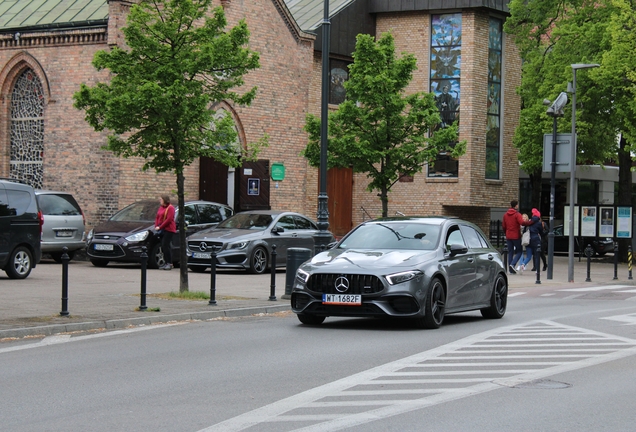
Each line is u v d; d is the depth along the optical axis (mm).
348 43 40156
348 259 14172
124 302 16609
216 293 19234
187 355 11125
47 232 25062
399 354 11312
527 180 51094
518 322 15578
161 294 18000
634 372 10188
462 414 7719
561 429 7246
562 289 24078
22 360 10672
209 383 9148
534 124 37250
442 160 39781
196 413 7660
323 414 7633
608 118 35938
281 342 12422
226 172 31875
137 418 7453
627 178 37812
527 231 30766
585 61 34594
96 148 29125
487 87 40125
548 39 40875
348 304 13680
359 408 7906
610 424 7469
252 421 7336
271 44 34031
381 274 13633
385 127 25141
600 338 13242
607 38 34562
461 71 39406
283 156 34625
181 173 18344
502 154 40938
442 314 14352
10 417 7492
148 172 29656
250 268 25031
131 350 11555
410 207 40375
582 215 37156
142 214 26734
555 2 37531
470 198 39250
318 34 38938
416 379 9461
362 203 41406
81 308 15461
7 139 30938
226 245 24719
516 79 41344
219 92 18438
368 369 10094
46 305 15703
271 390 8766
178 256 26188
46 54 30078
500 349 11906
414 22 40344
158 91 16891
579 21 36781
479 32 39531
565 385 9258
